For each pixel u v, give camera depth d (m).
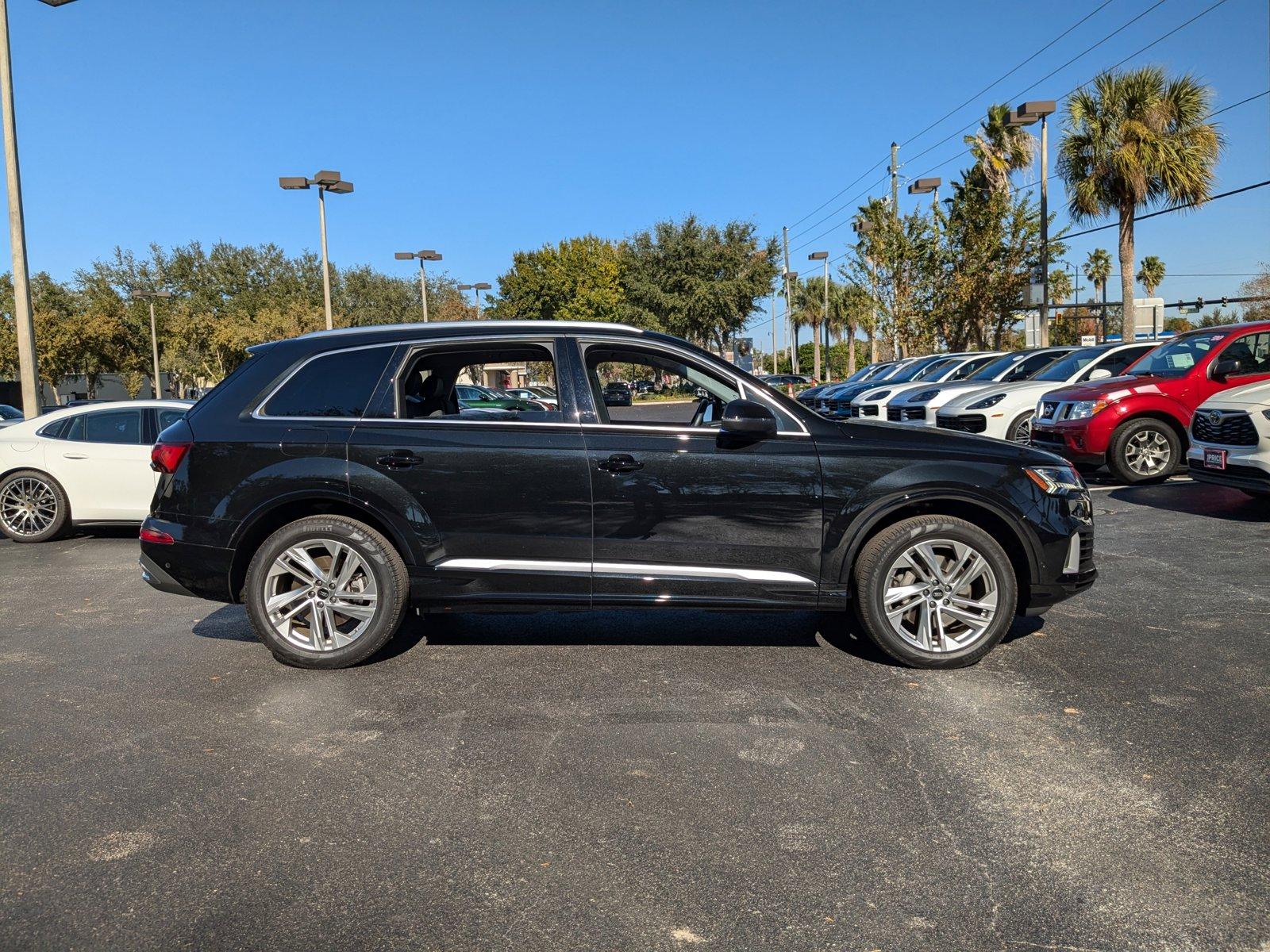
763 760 3.52
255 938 2.43
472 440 4.61
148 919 2.52
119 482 8.89
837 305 65.94
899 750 3.60
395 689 4.39
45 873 2.77
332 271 65.31
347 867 2.79
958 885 2.64
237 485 4.66
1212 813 3.04
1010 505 4.55
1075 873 2.70
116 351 49.56
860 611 4.61
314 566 4.68
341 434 4.66
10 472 8.82
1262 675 4.39
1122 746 3.60
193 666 4.82
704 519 4.56
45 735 3.87
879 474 4.54
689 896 2.60
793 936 2.41
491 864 2.79
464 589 4.64
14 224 14.09
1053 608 5.68
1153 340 13.20
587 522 4.57
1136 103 24.44
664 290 55.28
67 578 7.29
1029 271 27.53
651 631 5.38
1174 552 7.12
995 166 32.50
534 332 4.80
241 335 50.22
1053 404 11.41
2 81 13.70
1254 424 8.05
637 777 3.39
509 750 3.65
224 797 3.27
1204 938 2.38
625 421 4.67
